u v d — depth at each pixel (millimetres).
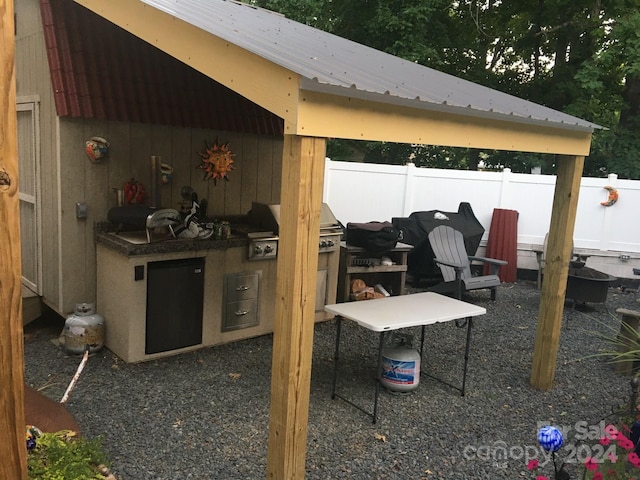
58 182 4273
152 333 4246
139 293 4117
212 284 4547
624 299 7477
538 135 3613
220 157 5074
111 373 4004
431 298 4203
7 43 1546
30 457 2229
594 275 6629
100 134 4379
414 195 8391
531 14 13062
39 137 4562
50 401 2994
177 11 2979
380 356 3461
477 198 8367
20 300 1656
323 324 5512
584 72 11328
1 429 1660
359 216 8406
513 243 8172
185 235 4379
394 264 6234
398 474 2943
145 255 4082
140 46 4629
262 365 4336
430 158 15523
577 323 6219
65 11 4262
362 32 12617
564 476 2594
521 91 13797
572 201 4008
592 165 12508
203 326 4559
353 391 3988
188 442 3121
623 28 10828
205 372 4133
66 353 4305
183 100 4809
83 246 4422
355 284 6047
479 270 8461
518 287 7895
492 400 3965
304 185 2268
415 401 3879
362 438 3307
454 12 14047
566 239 4039
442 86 3627
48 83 4336
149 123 4590
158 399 3637
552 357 4152
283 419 2402
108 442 3066
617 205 8109
